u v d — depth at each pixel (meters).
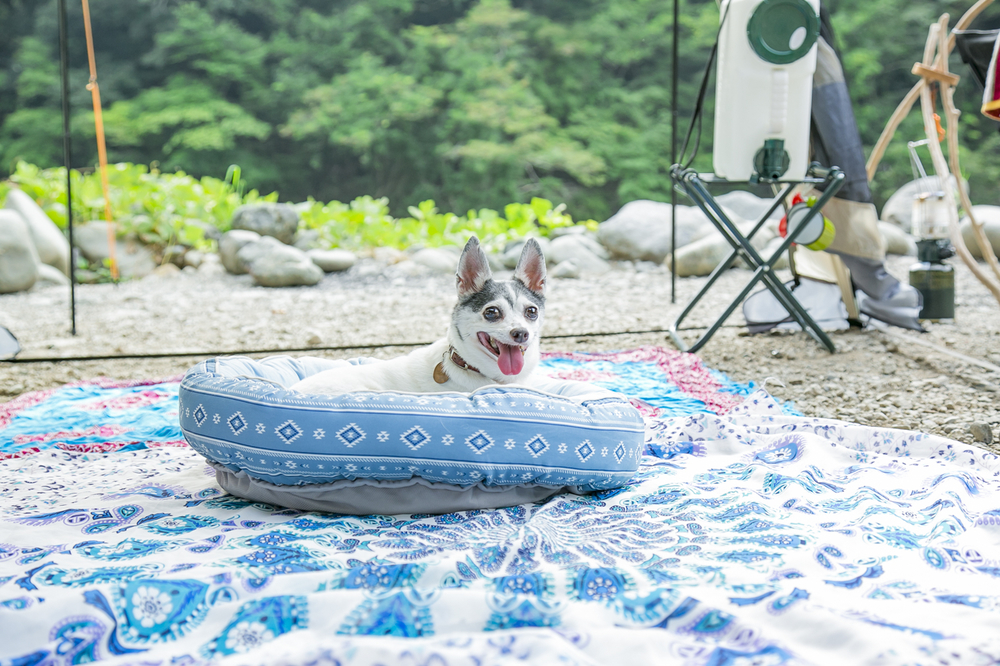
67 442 3.44
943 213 5.57
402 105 20.02
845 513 2.36
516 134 20.83
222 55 20.70
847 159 5.13
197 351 5.68
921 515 2.30
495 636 1.52
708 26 20.53
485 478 2.47
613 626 1.66
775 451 3.05
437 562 1.92
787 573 1.93
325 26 21.12
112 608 1.63
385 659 1.44
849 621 1.57
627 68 22.17
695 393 4.26
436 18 22.58
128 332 6.78
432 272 10.38
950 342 5.47
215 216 11.68
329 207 12.46
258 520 2.46
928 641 1.51
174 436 3.62
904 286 5.46
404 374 3.05
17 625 1.57
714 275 5.55
